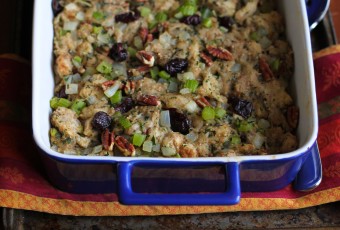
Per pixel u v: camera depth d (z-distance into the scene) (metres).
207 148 0.63
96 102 0.65
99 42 0.69
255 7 0.71
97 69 0.67
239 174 0.60
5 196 0.62
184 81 0.66
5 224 0.62
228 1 0.72
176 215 0.63
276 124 0.65
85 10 0.71
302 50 0.65
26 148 0.66
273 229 0.62
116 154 0.62
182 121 0.63
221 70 0.67
